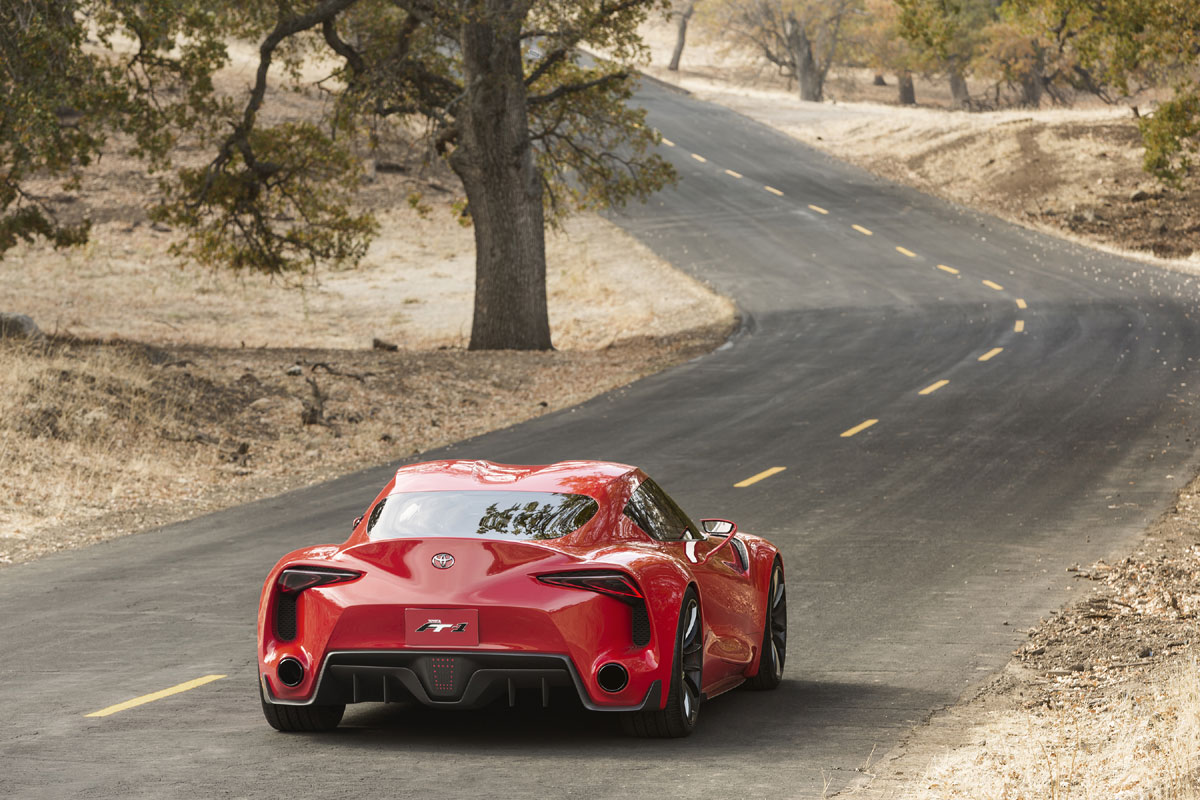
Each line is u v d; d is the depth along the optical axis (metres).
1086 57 63.19
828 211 119.50
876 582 25.56
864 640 20.81
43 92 52.25
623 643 13.73
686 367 65.25
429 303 99.94
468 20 64.62
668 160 143.38
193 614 23.22
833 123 167.25
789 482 38.50
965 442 44.31
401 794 12.05
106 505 36.91
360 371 57.97
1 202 63.41
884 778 12.72
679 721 14.19
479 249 72.94
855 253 102.19
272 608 14.33
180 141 129.50
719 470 40.84
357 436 48.72
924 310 79.62
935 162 137.38
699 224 117.06
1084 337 67.56
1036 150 132.25
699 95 197.00
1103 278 88.06
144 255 107.00
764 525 32.28
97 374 47.69
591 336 82.50
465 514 14.66
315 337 86.94
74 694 17.16
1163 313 73.75
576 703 16.50
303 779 12.65
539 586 13.56
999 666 18.66
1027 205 119.00
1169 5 58.19
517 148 71.44
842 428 47.91
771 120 171.88
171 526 34.34
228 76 148.62
